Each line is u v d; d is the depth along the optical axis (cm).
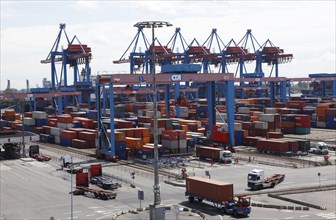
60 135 13300
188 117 16388
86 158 10350
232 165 9181
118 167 9088
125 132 10850
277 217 5425
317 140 12600
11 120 17400
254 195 6625
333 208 5875
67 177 8194
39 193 6956
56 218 5506
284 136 13600
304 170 8588
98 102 10350
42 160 10219
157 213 4988
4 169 9238
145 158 10038
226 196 5638
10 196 6812
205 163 9438
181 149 10544
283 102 18288
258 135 12850
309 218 5369
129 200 6350
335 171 8462
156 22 5112
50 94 17862
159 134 11556
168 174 8294
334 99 19725
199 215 5434
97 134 10500
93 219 5400
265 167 8938
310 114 16475
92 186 7294
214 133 11462
